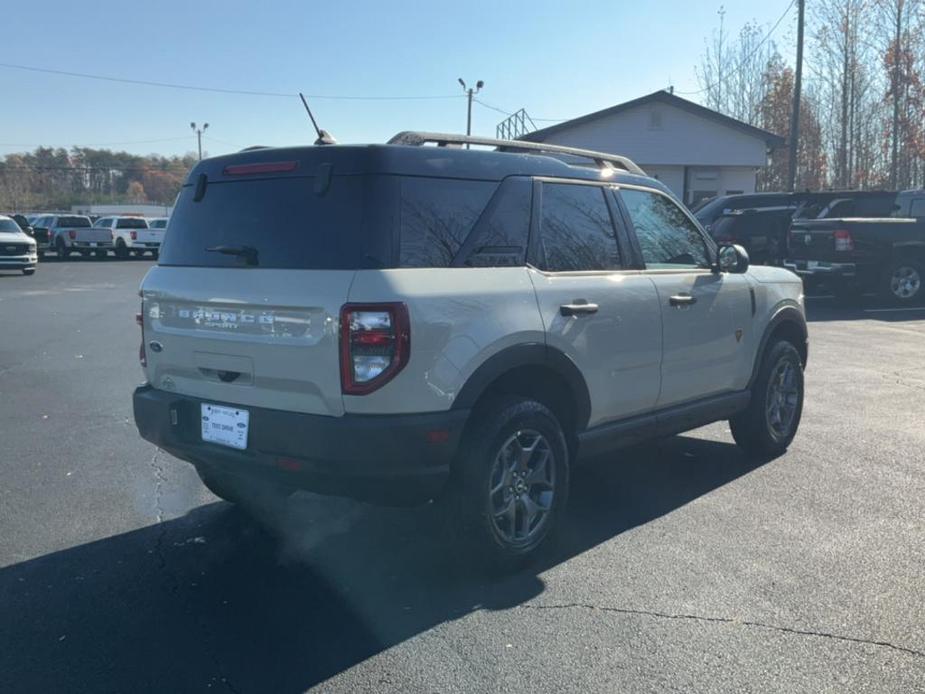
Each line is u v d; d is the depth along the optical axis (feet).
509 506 14.89
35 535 16.78
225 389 14.57
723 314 19.81
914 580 14.73
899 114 108.68
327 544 16.51
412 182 13.91
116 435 24.18
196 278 14.98
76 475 20.54
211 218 15.21
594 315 16.10
